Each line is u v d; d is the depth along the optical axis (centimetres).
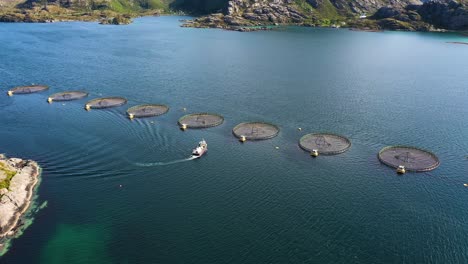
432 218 9944
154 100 18900
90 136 14788
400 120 16288
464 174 12006
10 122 16375
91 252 8912
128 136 14725
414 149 13500
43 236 9444
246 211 10212
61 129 15525
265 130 15075
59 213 10262
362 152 13375
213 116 16625
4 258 8788
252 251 8856
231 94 19762
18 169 11962
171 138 14512
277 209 10288
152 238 9319
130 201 10688
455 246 9006
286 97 19262
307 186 11338
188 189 11219
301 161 12750
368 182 11544
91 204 10606
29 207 10531
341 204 10494
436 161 12675
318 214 10088
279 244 9062
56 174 12081
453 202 10606
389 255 8750
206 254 8788
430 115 16888
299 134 14850
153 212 10225
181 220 9894
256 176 11869
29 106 18425
